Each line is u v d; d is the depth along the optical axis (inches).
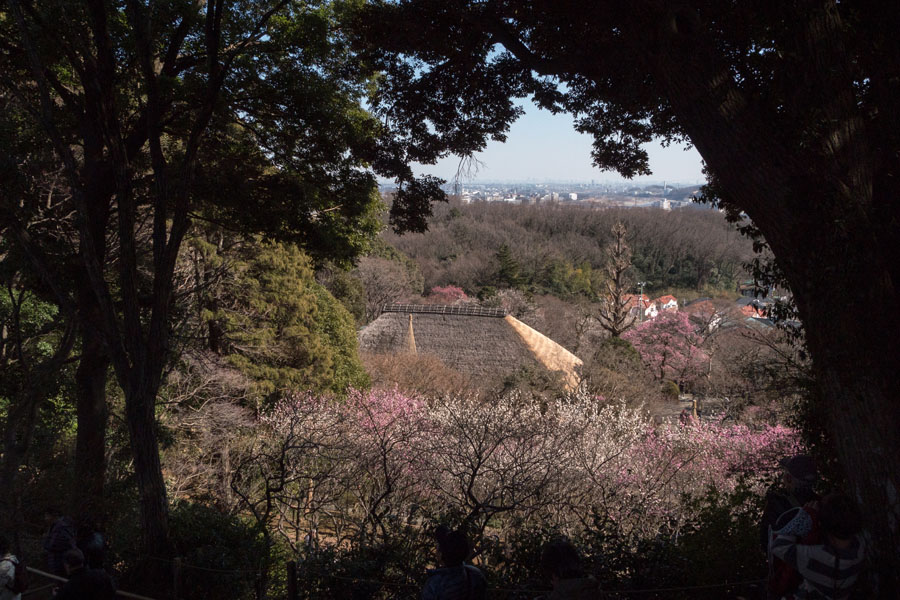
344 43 481.1
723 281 4424.2
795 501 161.3
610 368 1267.2
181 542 369.1
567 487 480.7
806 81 205.9
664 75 229.9
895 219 192.7
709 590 222.4
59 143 370.9
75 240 559.2
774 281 256.4
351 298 2010.3
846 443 184.5
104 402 479.5
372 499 446.0
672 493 583.2
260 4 460.8
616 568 250.1
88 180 460.1
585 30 314.7
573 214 4849.9
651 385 1328.7
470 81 376.2
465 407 743.7
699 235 4490.7
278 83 473.7
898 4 212.5
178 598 304.8
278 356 994.1
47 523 288.2
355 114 504.4
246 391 928.3
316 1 477.1
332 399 834.8
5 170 412.8
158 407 759.7
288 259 1025.5
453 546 155.5
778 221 205.5
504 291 3002.0
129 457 600.1
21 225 405.4
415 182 403.5
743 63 263.0
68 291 470.3
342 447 458.3
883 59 218.1
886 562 173.0
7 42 438.9
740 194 215.8
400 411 760.3
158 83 400.2
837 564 133.5
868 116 238.1
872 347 179.5
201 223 756.0
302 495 456.8
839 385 186.1
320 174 520.1
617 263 1937.7
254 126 516.7
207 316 906.7
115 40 428.1
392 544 295.0
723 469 650.2
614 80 323.6
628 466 591.2
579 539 279.1
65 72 471.8
